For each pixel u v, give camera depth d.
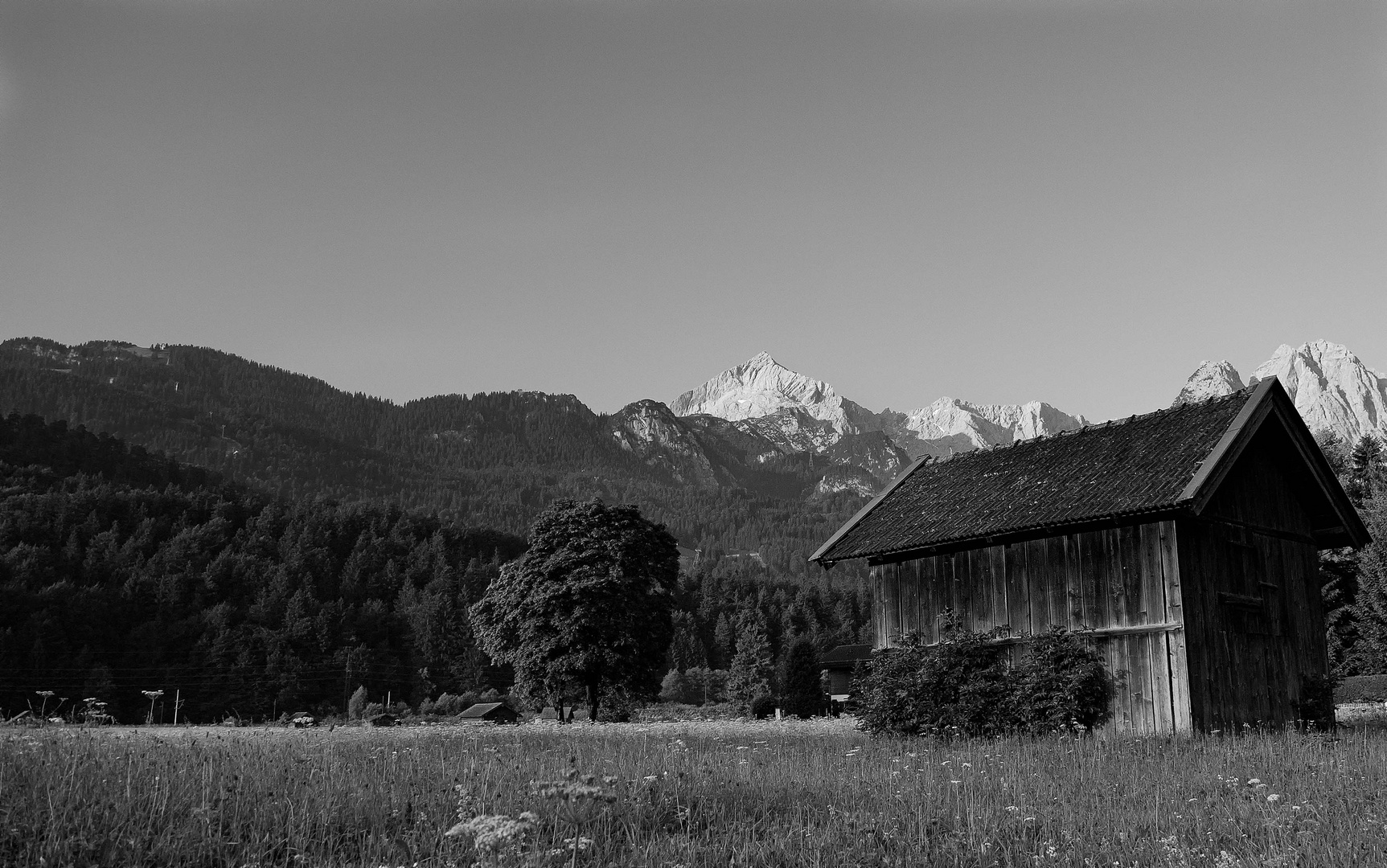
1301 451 31.66
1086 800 15.17
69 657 138.88
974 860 11.68
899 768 19.72
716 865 11.34
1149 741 24.88
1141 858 11.58
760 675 129.50
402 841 11.91
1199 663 27.72
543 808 12.66
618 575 65.81
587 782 13.51
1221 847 12.09
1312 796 15.05
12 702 127.25
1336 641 60.75
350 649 163.75
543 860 10.27
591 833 12.10
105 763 13.17
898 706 30.23
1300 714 30.20
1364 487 66.12
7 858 10.32
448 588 195.88
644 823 13.12
